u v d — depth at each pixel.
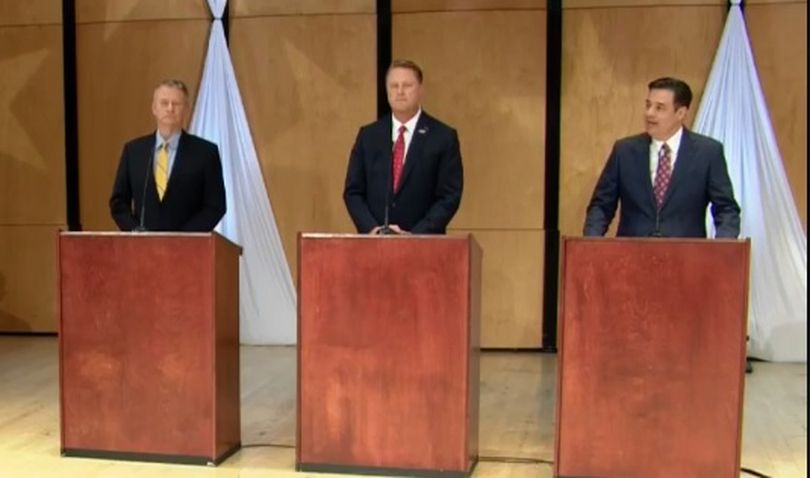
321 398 2.82
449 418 2.75
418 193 3.18
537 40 4.98
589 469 2.69
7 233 5.42
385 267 2.75
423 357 2.75
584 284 2.66
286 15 5.18
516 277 5.09
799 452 3.21
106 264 2.93
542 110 5.00
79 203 5.39
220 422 2.97
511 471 2.95
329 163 5.20
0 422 3.54
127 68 5.29
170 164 3.45
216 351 2.91
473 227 5.10
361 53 5.13
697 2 4.85
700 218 3.07
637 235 3.09
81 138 5.36
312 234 2.79
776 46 4.81
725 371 2.59
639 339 2.64
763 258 4.86
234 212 5.25
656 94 3.02
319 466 2.84
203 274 2.87
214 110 5.23
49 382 4.27
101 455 3.00
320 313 2.80
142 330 2.93
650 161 3.11
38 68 5.35
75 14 5.31
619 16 4.92
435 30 5.05
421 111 3.26
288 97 5.21
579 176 5.01
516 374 4.53
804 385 4.32
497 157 5.05
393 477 2.79
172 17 5.24
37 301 5.45
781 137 4.84
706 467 2.62
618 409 2.66
